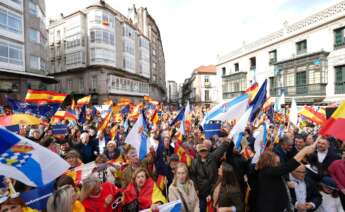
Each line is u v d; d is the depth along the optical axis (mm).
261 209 3213
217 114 5691
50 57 40219
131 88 42688
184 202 3584
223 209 3367
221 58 38250
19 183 3178
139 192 3490
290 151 5137
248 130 6406
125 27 40906
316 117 8328
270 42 27219
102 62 35688
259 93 4945
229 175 3539
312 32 22203
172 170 4867
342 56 19625
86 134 6828
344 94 19484
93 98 35281
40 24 25484
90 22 35938
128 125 11234
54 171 2580
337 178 3441
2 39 20453
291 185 3609
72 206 2588
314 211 3678
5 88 21062
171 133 7371
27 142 2484
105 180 4578
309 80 22047
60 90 39438
